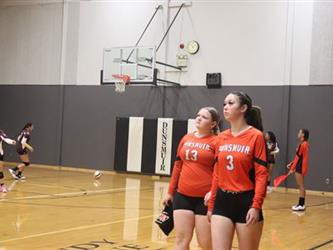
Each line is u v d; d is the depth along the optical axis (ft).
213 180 13.97
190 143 15.87
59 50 66.28
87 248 20.66
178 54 58.03
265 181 12.96
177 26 58.44
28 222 26.32
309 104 51.03
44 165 66.85
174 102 58.49
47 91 67.05
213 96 56.13
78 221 27.27
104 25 63.16
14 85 69.62
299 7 51.67
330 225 29.76
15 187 42.47
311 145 50.67
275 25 52.90
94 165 63.41
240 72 54.70
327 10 50.24
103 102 63.10
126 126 60.70
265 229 27.50
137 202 36.37
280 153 52.01
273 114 52.75
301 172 36.22
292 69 51.96
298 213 34.83
